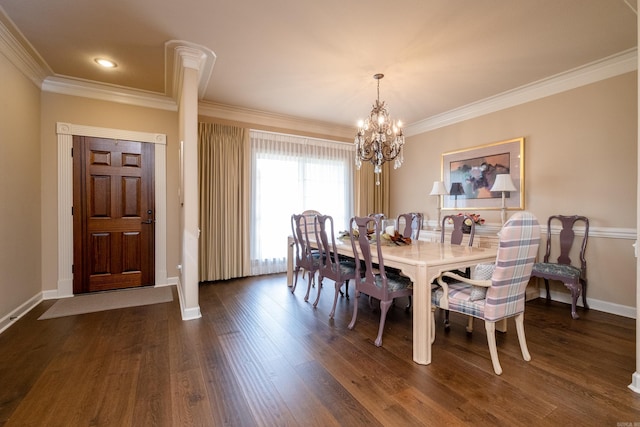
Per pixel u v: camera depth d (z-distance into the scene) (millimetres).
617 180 2904
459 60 2891
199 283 4047
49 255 3273
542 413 1488
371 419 1448
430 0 2043
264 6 2100
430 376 1827
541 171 3486
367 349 2189
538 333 2465
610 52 2752
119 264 3629
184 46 2615
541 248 3467
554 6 2104
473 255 2297
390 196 5754
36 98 3088
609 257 2957
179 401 1578
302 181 4906
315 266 3377
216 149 4137
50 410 1495
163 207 3840
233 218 4277
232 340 2320
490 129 4027
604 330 2520
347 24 2314
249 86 3502
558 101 3334
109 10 2135
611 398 1603
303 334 2451
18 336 2350
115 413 1480
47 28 2346
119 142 3602
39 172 3158
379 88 3561
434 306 2227
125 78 3246
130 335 2391
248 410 1511
